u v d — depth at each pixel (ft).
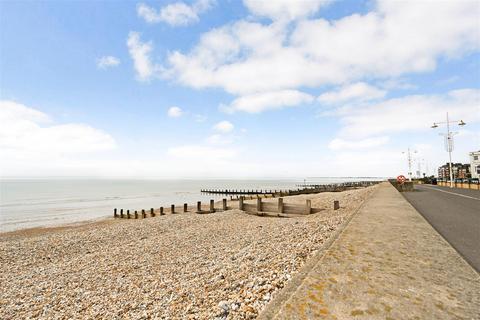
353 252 11.62
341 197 81.20
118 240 48.16
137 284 23.07
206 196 229.45
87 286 24.54
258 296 14.29
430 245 12.80
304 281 8.43
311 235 27.86
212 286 17.99
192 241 39.19
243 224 50.90
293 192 137.39
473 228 22.54
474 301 7.11
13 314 20.20
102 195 245.04
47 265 35.29
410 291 7.72
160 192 295.28
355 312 6.48
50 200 187.32
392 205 31.27
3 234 66.80
